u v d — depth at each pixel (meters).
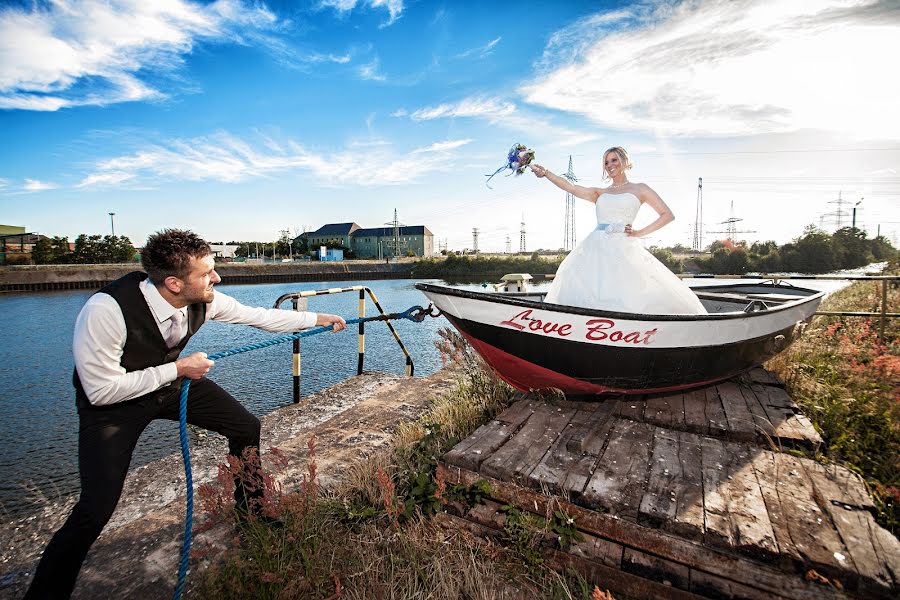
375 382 5.90
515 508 2.48
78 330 1.95
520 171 4.58
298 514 2.47
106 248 71.88
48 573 1.90
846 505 2.19
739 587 1.92
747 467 2.58
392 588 2.19
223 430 2.62
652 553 2.10
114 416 2.09
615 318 3.30
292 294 5.38
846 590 1.76
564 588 2.10
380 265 78.69
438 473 2.65
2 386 9.73
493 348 3.73
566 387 3.71
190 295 2.19
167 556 2.51
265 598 2.11
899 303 8.95
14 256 64.88
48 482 5.16
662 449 2.82
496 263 62.00
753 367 4.52
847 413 3.52
